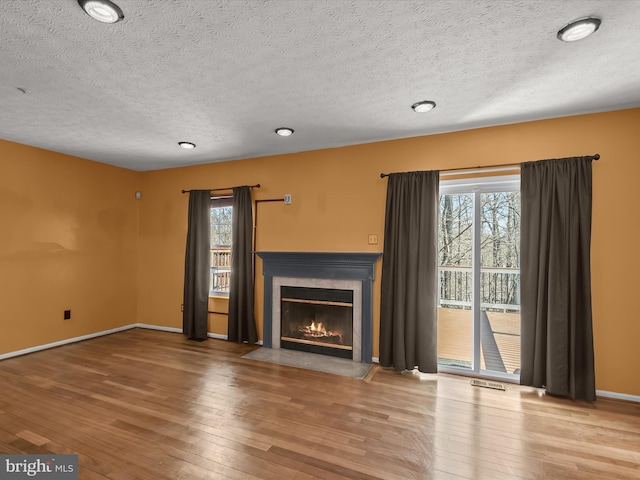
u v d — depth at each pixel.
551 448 2.09
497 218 3.28
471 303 3.36
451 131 3.34
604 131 2.82
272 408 2.58
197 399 2.74
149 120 3.12
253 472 1.84
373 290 3.65
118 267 4.94
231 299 4.36
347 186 3.82
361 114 2.95
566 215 2.81
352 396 2.81
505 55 2.02
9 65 2.15
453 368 3.37
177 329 4.91
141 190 5.23
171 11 1.62
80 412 2.50
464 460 1.97
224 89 2.49
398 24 1.73
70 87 2.46
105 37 1.84
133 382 3.08
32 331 3.94
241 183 4.46
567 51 1.97
